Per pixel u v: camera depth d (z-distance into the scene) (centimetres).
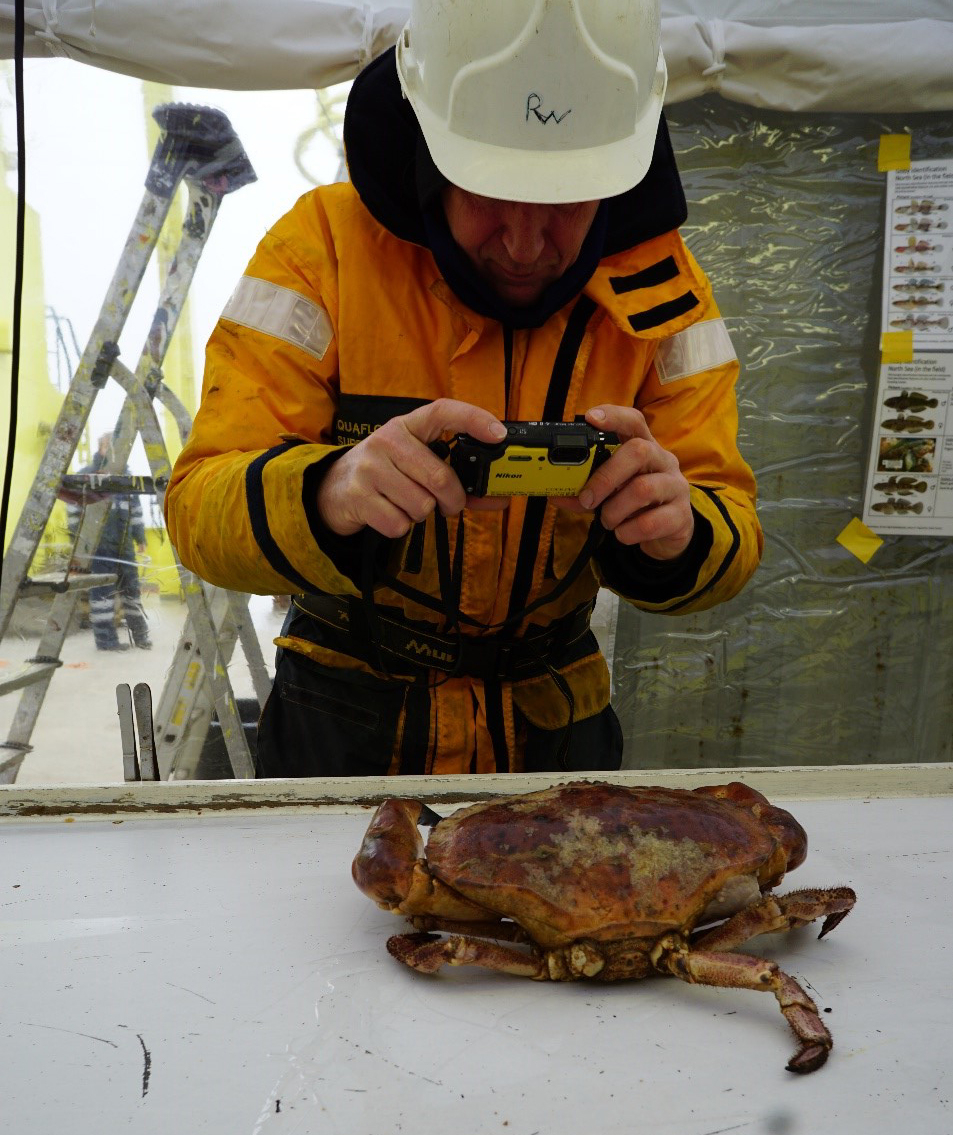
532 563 116
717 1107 54
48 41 202
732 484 126
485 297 109
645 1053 59
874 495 240
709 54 206
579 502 92
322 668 126
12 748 254
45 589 252
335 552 97
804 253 234
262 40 201
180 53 202
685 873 65
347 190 119
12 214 237
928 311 230
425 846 71
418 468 86
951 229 227
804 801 103
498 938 70
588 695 132
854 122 228
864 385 239
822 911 69
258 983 66
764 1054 59
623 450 90
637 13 96
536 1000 65
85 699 273
